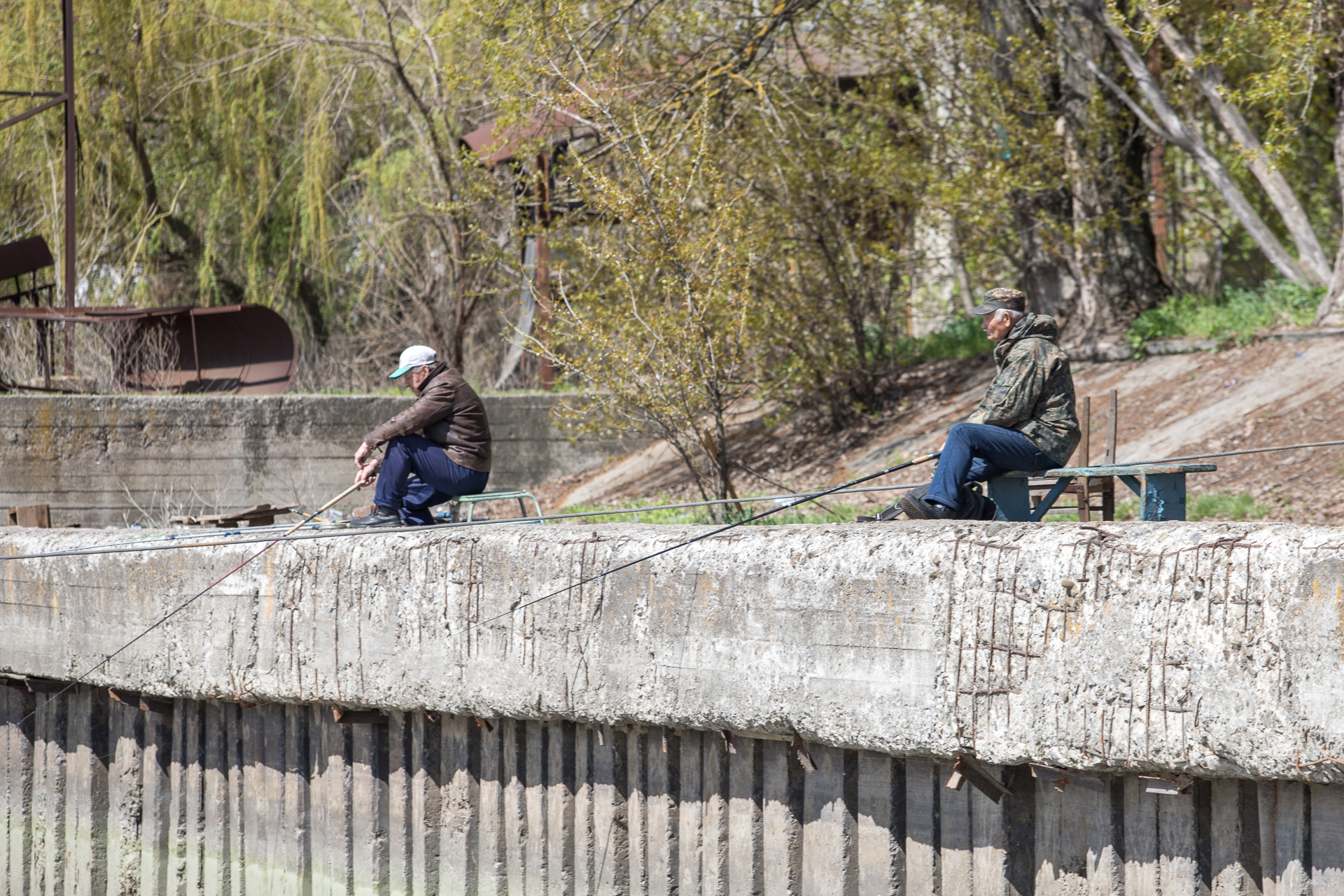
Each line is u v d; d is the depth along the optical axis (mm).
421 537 23078
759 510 39438
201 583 25953
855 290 49656
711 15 47219
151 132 73812
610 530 21375
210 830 27594
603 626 20688
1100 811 16953
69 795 30203
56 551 28625
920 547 17547
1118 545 16000
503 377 65375
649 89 45062
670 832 21172
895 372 52062
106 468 47750
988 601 16891
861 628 17984
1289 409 36969
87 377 54906
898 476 42375
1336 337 39875
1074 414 22266
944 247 53938
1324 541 14352
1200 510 31656
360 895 24891
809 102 49156
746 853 20219
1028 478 22594
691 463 39156
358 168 72375
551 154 47250
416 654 22906
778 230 46969
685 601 19766
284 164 74312
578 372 39125
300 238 75250
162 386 56438
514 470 55344
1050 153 46688
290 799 25969
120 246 72312
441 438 25609
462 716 23469
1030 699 16516
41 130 67125
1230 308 45750
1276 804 15398
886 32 48750
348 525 26109
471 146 62156
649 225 37094
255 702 25781
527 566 21562
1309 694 14320
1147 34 40281
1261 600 14719
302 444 50719
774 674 18812
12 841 31094
